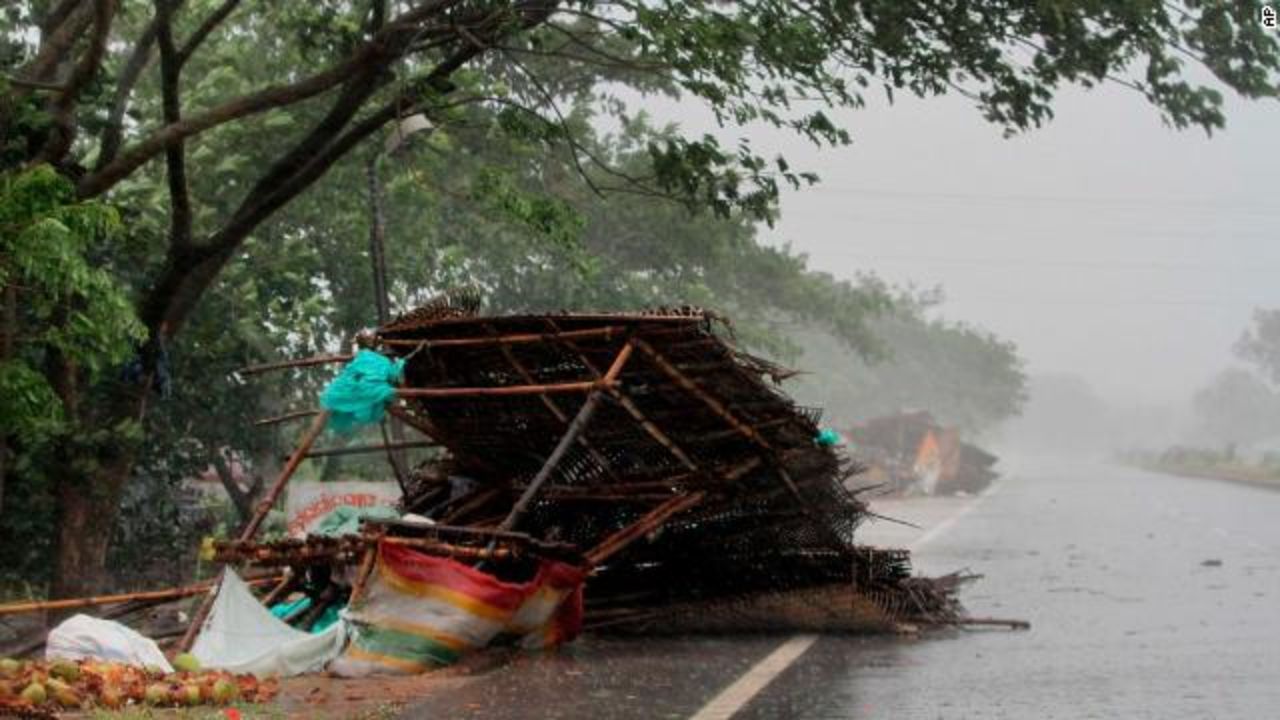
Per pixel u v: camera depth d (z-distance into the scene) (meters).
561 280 26.02
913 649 10.90
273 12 19.12
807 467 11.59
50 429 12.13
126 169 11.76
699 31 11.90
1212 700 8.32
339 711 7.51
